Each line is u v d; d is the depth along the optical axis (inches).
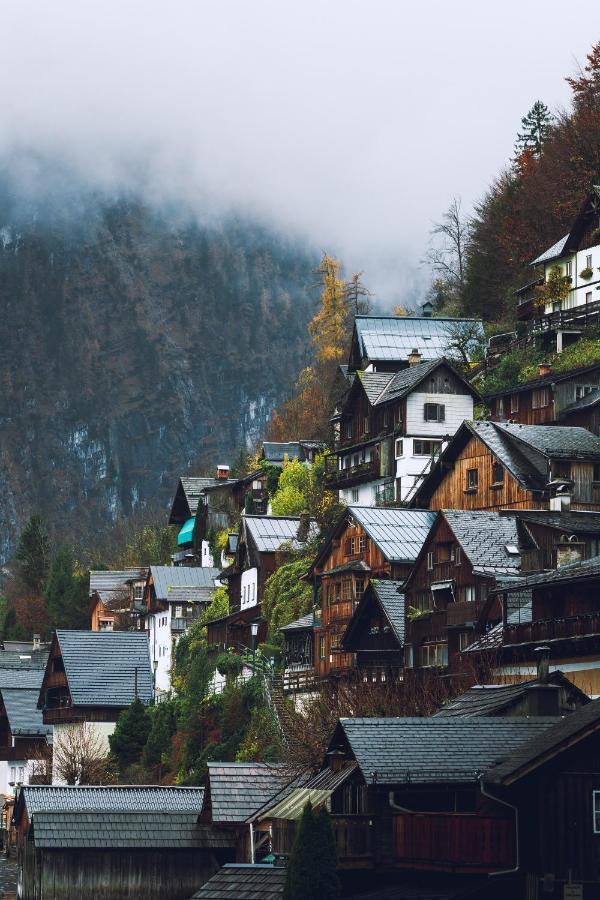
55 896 3376.0
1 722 6737.2
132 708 5625.0
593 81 7495.1
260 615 5511.8
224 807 3329.2
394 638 4084.6
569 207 7209.6
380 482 5851.4
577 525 3641.7
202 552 7524.6
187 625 6476.4
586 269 6156.5
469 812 2439.7
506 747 2465.6
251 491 7160.4
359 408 6131.9
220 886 2805.1
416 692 3550.7
